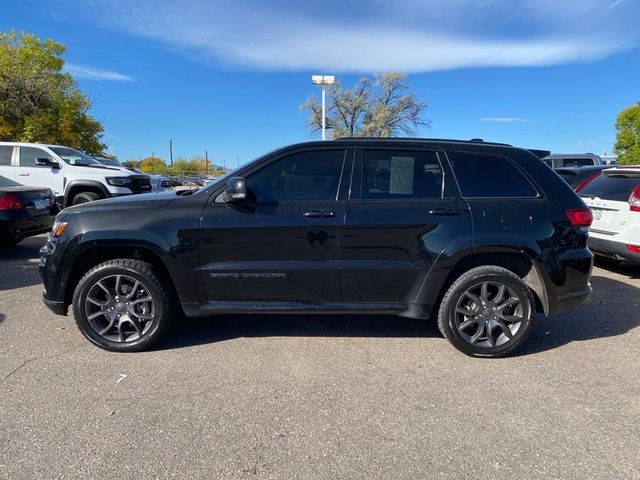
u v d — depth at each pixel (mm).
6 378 3238
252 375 3340
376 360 3623
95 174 10344
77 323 3691
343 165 3727
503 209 3662
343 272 3641
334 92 38688
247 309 3719
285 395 3055
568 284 3717
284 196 3686
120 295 3709
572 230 3715
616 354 3785
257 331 4230
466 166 3777
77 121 27250
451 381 3281
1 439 2518
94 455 2395
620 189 6262
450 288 3680
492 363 3598
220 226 3588
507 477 2260
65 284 3699
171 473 2266
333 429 2668
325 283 3676
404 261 3645
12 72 23391
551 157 16297
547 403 2984
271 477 2246
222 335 4121
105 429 2631
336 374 3373
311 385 3199
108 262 3670
